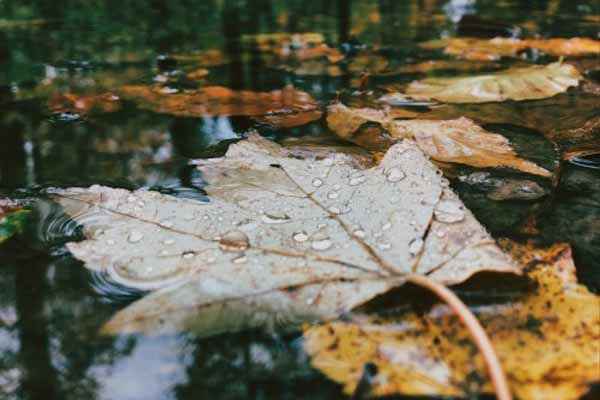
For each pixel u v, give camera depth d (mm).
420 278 196
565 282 209
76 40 592
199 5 867
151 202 241
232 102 368
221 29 667
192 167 279
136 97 376
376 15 762
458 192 259
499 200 253
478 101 368
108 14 782
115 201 243
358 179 248
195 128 326
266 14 785
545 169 276
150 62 490
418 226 220
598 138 307
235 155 279
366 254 212
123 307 203
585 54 523
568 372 183
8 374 185
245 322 197
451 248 211
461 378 182
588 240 229
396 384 182
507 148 297
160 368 187
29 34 623
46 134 319
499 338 192
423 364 186
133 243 224
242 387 182
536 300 203
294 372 185
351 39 599
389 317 199
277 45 570
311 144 301
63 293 208
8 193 256
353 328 196
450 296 189
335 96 379
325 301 201
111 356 189
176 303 202
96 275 214
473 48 547
